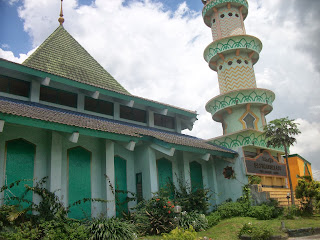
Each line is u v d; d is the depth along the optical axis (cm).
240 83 2205
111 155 1391
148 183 1500
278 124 1631
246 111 2102
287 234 1170
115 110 1741
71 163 1313
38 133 1268
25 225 1006
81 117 1427
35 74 1405
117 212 1433
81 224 1118
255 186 1698
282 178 2031
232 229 1271
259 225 1241
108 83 1878
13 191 1134
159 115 1964
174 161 1742
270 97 2123
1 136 1156
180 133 2033
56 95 1542
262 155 1911
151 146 1550
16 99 1399
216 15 2431
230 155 1814
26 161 1201
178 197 1558
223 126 2236
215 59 2341
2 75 1396
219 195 1830
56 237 962
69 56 1844
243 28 2411
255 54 2291
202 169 1867
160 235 1211
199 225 1313
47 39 1858
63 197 1245
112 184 1356
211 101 2205
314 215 1545
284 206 1641
